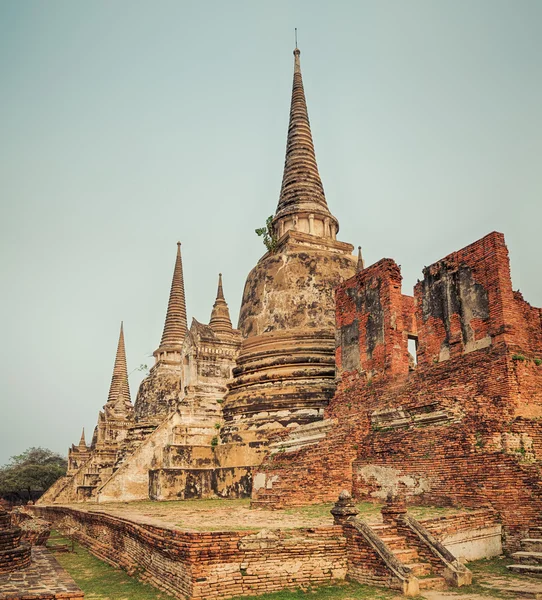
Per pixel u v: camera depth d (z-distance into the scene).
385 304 26.44
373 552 14.15
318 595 13.35
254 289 38.41
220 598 13.03
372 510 18.86
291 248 38.66
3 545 15.52
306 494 23.00
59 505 33.00
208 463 32.88
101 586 15.52
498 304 21.11
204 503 28.77
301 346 34.78
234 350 39.62
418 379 23.78
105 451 58.66
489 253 21.80
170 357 63.38
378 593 13.37
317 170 43.38
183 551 13.37
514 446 18.06
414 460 20.47
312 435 26.25
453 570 13.87
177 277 67.75
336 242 40.12
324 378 33.59
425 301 24.42
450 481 19.08
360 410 25.98
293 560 14.09
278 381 34.16
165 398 60.44
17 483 82.19
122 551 18.61
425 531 14.94
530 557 15.52
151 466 36.38
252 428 32.84
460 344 22.41
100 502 34.59
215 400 38.16
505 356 20.11
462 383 21.53
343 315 29.19
